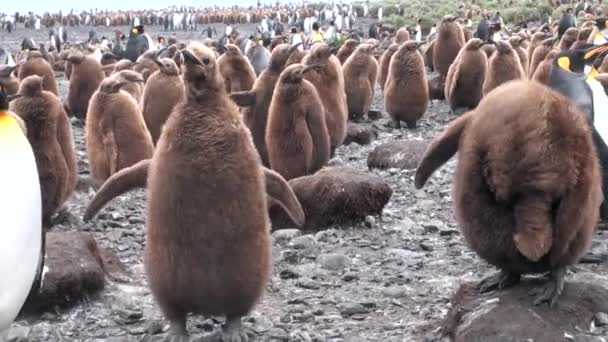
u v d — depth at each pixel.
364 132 10.14
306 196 7.35
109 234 7.34
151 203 5.60
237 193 5.55
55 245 6.40
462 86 12.45
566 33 13.29
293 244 7.07
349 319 6.16
